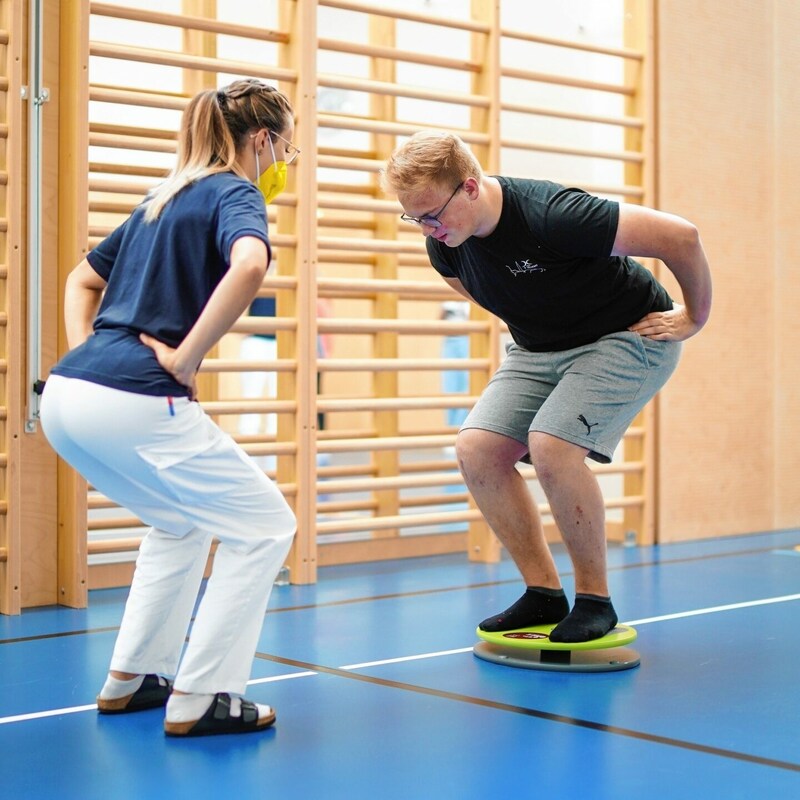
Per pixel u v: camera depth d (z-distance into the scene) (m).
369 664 2.62
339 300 6.72
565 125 5.43
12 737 2.03
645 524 4.88
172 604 2.18
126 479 1.97
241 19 5.56
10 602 3.31
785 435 5.40
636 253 2.35
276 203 3.82
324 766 1.86
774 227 5.31
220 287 1.84
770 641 2.86
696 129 4.99
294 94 3.88
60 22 3.48
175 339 1.94
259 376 6.73
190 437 1.93
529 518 2.73
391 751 1.94
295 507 3.88
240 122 2.05
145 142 3.58
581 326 2.57
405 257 4.73
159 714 2.19
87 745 1.98
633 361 2.55
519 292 2.50
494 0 4.33
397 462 4.79
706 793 1.71
